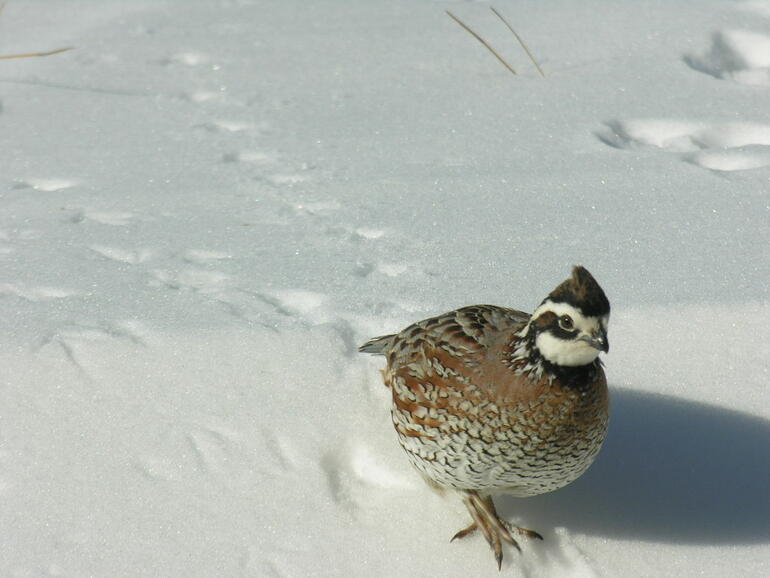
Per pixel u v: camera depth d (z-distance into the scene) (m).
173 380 8.84
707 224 10.65
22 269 10.38
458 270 10.15
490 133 12.88
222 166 12.56
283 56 15.45
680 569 7.41
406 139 12.88
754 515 7.82
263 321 9.46
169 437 8.33
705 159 12.17
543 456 7.26
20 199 11.87
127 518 7.65
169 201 11.78
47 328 9.35
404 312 9.59
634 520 7.84
